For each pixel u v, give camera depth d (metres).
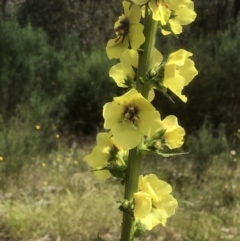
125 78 2.11
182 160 8.09
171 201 2.11
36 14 15.71
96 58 10.38
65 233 5.76
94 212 6.11
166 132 2.19
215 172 7.73
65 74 10.26
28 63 9.63
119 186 7.14
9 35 9.62
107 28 15.82
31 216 5.95
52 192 6.96
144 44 2.05
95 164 2.20
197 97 9.93
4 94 9.46
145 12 2.05
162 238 5.79
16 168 7.36
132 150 2.12
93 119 10.11
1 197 6.78
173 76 2.01
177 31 2.09
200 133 8.34
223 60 9.97
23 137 7.87
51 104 9.39
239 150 8.52
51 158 8.03
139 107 1.95
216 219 6.23
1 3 14.82
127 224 2.13
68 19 15.78
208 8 13.91
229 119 9.98
